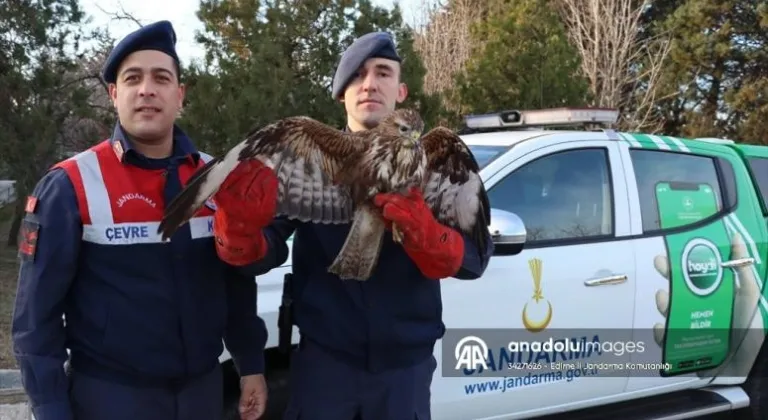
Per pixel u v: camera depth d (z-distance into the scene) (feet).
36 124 32.30
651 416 12.54
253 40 27.43
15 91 32.78
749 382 14.23
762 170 15.56
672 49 67.10
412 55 28.89
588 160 12.63
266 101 25.95
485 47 38.40
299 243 7.73
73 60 35.40
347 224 7.03
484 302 10.88
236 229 6.30
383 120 6.35
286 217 7.04
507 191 11.57
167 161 7.14
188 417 7.09
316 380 7.59
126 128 7.07
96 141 36.35
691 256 13.11
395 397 7.56
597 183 12.62
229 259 6.52
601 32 54.34
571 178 12.37
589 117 14.12
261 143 6.05
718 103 72.23
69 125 36.76
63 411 6.61
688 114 69.92
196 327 7.02
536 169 12.01
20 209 32.65
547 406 11.67
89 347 6.79
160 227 5.89
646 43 67.67
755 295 13.96
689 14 68.13
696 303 13.11
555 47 34.81
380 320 7.43
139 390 6.83
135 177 6.97
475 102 34.17
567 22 56.34
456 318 10.66
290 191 6.50
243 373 7.89
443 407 10.62
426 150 6.90
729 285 13.58
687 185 13.71
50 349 6.66
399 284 7.54
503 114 14.80
